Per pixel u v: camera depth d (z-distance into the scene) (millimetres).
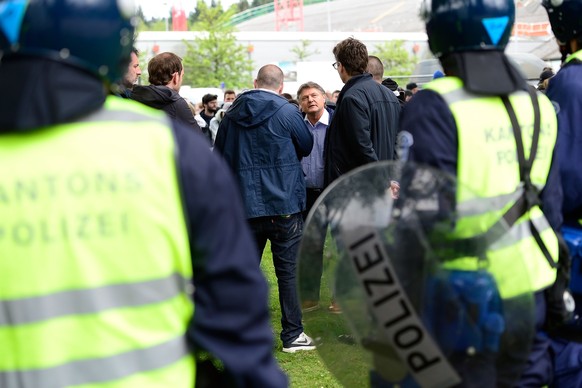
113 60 1537
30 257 1429
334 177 4863
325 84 15031
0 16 1469
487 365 2062
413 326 2002
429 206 2027
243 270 1536
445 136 2215
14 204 1438
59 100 1449
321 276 2115
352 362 2127
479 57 2277
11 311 1428
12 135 1462
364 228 2029
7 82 1450
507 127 2268
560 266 2373
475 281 2037
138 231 1465
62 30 1461
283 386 1601
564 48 2879
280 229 4750
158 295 1482
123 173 1469
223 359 1528
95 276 1443
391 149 4898
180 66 5094
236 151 4734
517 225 2252
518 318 2086
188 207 1520
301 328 4875
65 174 1452
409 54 35750
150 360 1473
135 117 1535
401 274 2004
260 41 34344
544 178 2383
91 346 1438
